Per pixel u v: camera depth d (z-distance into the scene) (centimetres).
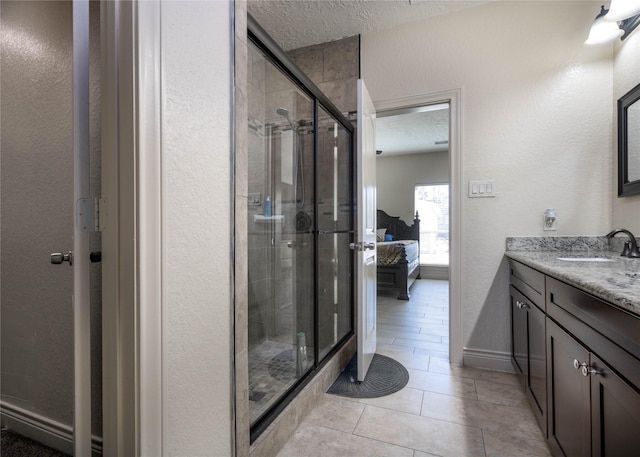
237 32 113
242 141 114
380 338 289
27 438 142
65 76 123
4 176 139
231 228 108
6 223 140
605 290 75
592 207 201
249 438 120
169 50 85
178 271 87
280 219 223
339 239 252
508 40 217
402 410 172
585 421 93
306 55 272
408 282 484
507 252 209
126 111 76
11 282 141
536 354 147
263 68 185
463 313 228
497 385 199
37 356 138
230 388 107
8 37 135
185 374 89
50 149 128
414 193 666
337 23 242
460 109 227
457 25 228
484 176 222
